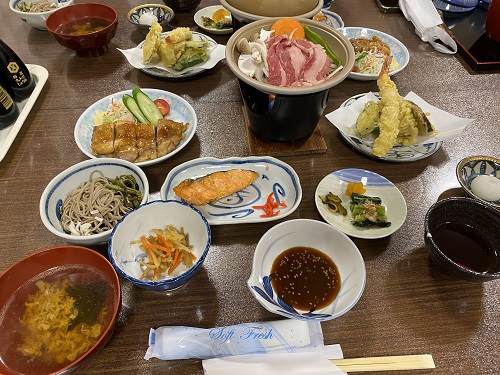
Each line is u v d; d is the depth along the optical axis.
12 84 0.62
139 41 0.79
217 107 0.64
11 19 0.86
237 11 0.58
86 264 0.39
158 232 0.43
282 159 0.56
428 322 0.39
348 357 0.37
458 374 0.36
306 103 0.49
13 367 0.33
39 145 0.57
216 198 0.47
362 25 0.85
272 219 0.46
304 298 0.39
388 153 0.55
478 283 0.42
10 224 0.47
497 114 0.64
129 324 0.39
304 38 0.55
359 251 0.41
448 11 0.88
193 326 0.39
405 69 0.73
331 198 0.48
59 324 0.35
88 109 0.59
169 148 0.54
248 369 0.34
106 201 0.46
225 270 0.43
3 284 0.36
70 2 0.82
